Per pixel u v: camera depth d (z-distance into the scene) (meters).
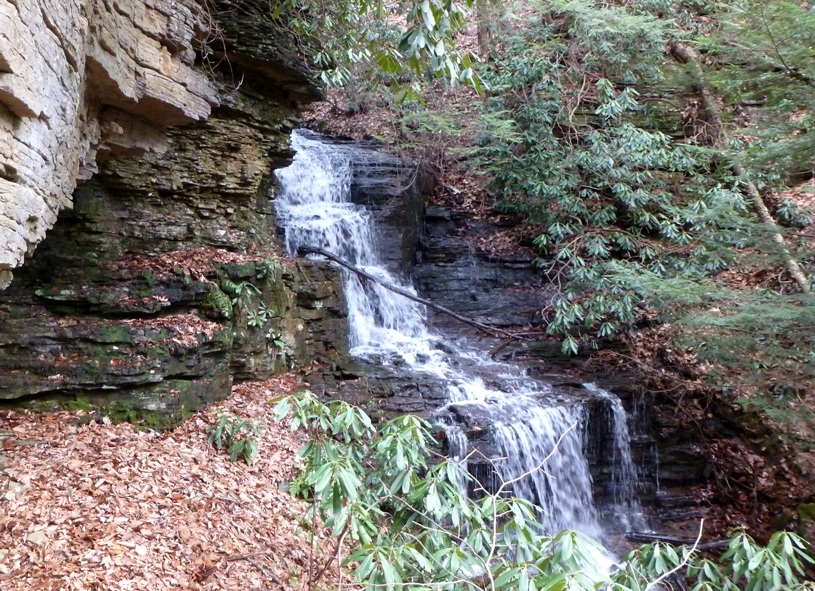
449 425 8.27
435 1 5.02
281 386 8.25
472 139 13.52
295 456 6.79
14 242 3.32
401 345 11.04
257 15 8.41
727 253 9.04
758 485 9.41
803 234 8.32
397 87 7.24
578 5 12.42
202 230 8.45
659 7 13.73
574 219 12.81
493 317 12.41
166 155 7.79
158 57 5.79
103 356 6.30
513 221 14.48
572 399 9.47
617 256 12.75
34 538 4.24
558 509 8.67
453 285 13.06
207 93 6.86
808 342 7.74
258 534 5.30
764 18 8.09
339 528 3.35
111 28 4.83
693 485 9.80
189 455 5.96
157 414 6.27
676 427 10.11
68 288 6.86
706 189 12.46
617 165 12.27
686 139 12.95
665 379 10.59
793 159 8.25
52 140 3.80
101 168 7.15
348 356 9.69
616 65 13.29
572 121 13.27
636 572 3.35
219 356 7.42
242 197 9.10
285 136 9.70
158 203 7.94
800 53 7.81
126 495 4.98
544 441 8.73
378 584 2.87
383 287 11.69
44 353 6.14
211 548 4.81
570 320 10.44
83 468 5.17
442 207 14.72
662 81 14.12
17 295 6.58
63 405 5.95
